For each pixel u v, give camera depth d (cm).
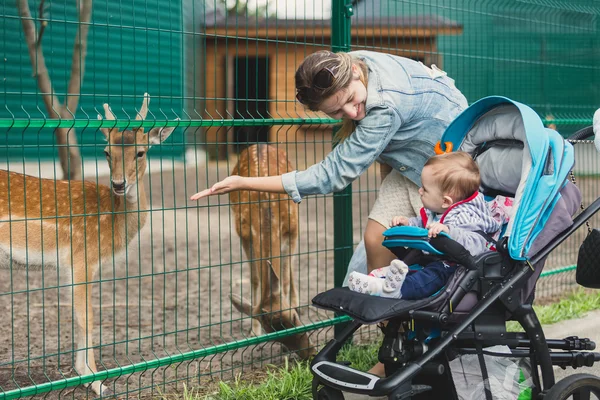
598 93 774
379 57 360
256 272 507
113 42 1090
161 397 399
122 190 469
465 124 362
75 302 454
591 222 915
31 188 473
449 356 314
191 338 519
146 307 607
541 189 320
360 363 442
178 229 943
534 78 742
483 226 327
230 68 1429
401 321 315
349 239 482
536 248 331
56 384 352
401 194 391
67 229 475
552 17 730
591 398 354
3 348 488
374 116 347
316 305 319
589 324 540
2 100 970
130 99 1136
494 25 692
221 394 397
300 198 351
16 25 852
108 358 469
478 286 315
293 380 404
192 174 1248
